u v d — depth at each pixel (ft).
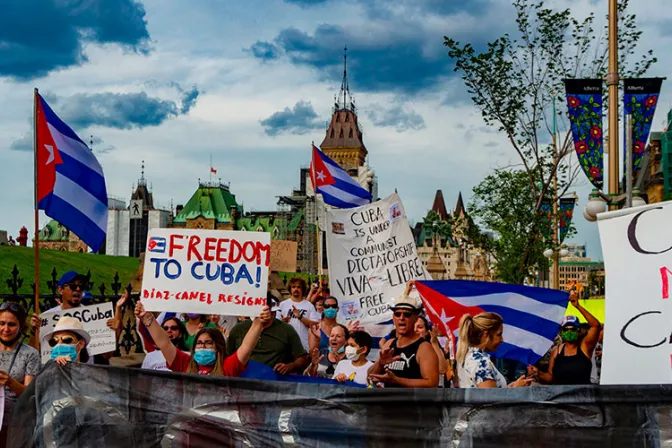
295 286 49.83
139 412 24.94
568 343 37.37
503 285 37.06
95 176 38.09
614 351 24.54
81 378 25.31
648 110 59.98
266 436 24.03
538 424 22.20
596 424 21.90
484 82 92.84
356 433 23.32
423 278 51.19
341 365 34.45
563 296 37.17
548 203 104.53
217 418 24.43
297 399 23.93
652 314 24.56
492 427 22.47
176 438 24.54
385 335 50.42
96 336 34.96
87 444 24.98
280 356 34.35
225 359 29.96
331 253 51.52
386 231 51.42
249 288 30.48
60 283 36.04
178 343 37.24
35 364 27.99
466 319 26.30
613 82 61.36
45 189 36.27
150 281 30.55
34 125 36.40
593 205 59.31
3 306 27.76
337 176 64.54
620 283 25.04
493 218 110.42
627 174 58.23
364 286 51.08
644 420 21.71
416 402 23.00
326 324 46.06
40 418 25.31
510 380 45.70
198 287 30.48
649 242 25.08
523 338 36.68
